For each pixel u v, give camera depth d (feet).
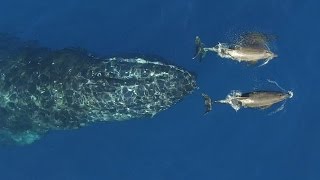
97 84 99.76
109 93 99.71
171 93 100.37
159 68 100.42
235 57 102.06
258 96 100.89
